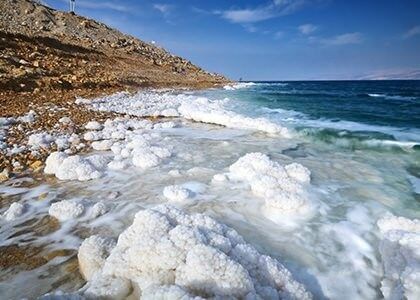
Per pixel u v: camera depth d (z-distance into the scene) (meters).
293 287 2.56
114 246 3.08
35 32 31.77
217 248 2.64
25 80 14.63
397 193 4.79
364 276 3.02
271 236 3.64
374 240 3.56
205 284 2.29
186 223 3.06
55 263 3.18
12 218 4.07
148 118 10.95
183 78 37.00
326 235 3.67
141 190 4.91
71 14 48.66
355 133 8.48
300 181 5.20
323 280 2.96
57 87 15.88
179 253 2.53
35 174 5.55
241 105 15.78
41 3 48.38
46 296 2.29
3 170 5.57
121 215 4.14
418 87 56.69
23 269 3.09
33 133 7.73
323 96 26.34
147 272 2.51
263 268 2.64
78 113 10.43
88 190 4.91
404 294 2.59
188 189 4.90
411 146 7.19
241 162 5.59
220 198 4.59
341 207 4.32
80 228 3.84
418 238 3.14
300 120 11.32
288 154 6.92
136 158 6.00
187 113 11.12
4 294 2.74
